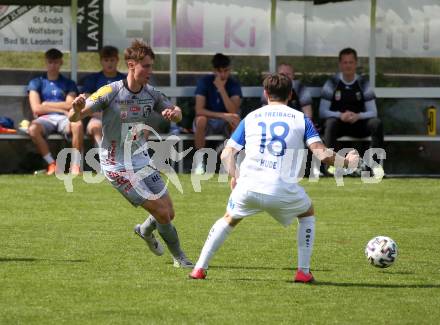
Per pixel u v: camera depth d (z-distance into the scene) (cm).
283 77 2492
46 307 2162
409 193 4334
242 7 5088
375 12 5156
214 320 2069
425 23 5166
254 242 3134
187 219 3575
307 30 5138
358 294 2356
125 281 2459
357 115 4759
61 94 4762
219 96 4797
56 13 4969
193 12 5062
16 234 3191
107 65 4738
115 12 5016
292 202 2409
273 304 2225
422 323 2084
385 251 2655
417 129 5175
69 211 3694
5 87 4934
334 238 3238
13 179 4534
